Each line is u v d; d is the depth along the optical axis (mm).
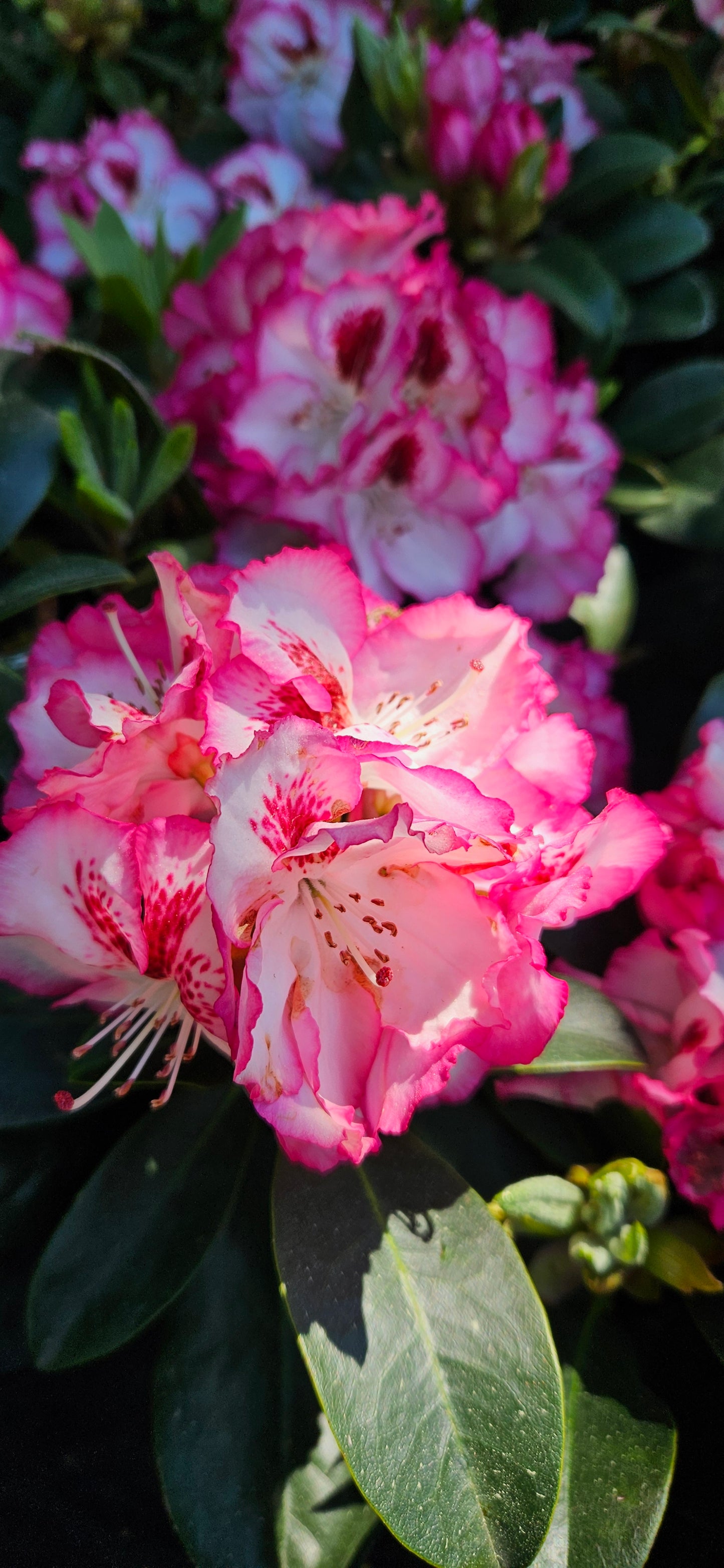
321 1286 363
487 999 340
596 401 520
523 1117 424
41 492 439
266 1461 377
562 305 509
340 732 353
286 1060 329
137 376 504
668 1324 412
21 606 409
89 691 376
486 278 527
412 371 438
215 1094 410
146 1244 379
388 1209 376
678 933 407
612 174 543
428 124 504
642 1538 361
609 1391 387
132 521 449
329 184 572
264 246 440
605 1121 418
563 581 517
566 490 503
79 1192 383
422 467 443
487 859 336
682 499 556
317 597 360
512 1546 337
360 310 425
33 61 589
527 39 566
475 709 363
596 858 362
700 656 579
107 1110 420
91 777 341
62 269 543
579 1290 404
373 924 350
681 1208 411
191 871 328
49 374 453
